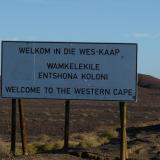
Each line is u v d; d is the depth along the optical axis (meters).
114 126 56.31
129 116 78.81
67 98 22.25
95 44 21.94
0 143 24.77
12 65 22.44
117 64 21.81
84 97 22.14
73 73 22.17
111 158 22.97
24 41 22.34
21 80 22.45
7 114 80.94
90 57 22.00
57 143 32.31
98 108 104.19
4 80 22.53
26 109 93.88
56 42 22.19
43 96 22.39
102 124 64.00
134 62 21.73
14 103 23.17
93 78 22.03
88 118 75.88
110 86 21.91
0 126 58.78
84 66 22.06
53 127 58.94
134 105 116.00
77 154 22.97
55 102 122.00
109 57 21.88
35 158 21.14
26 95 22.47
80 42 22.05
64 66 22.20
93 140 34.09
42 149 30.61
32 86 22.42
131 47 21.73
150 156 24.56
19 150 27.62
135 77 21.75
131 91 21.81
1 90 22.55
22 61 22.41
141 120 69.19
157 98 147.25
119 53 21.77
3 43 22.39
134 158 23.73
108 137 38.16
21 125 23.59
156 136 32.56
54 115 81.56
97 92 22.02
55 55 22.23
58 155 22.22
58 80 22.27
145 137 32.31
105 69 21.92
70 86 22.22
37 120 69.38
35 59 22.34
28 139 42.19
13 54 22.41
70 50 22.12
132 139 32.25
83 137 38.38
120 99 21.83
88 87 22.08
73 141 35.69
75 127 59.34
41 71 22.36
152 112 92.44
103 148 25.88
